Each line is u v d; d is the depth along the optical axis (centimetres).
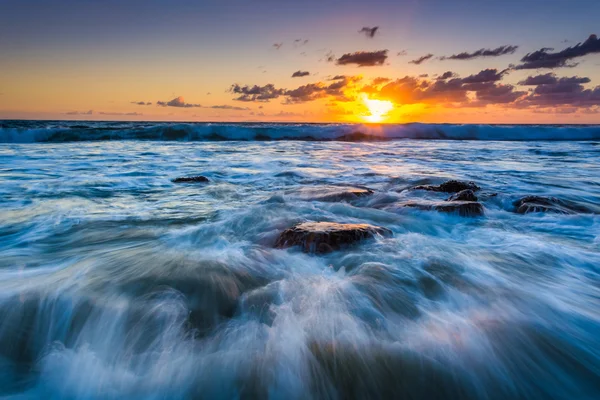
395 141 3328
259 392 268
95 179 1115
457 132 3800
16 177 1112
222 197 923
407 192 955
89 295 387
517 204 830
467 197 855
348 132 3522
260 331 332
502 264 493
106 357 305
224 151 2147
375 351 304
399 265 468
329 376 280
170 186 1055
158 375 284
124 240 577
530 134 3806
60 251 526
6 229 625
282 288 409
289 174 1307
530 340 326
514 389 277
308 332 328
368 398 265
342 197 880
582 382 286
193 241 570
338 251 496
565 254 535
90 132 2705
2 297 377
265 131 3262
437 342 317
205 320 354
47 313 355
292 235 519
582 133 3797
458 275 449
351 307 368
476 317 359
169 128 2984
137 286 411
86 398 266
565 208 812
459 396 269
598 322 358
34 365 298
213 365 290
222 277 436
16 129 2455
